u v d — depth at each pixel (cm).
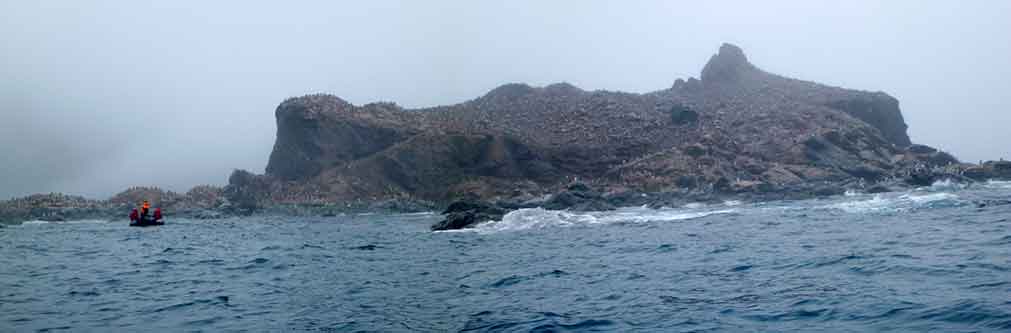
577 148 8988
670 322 1073
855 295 1174
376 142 9088
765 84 11212
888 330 935
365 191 8150
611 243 2491
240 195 8575
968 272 1323
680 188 6781
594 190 5722
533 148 8844
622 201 5378
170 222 6656
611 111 10362
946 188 5772
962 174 6781
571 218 3656
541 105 11100
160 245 3488
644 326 1059
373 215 6906
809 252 1839
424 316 1229
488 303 1337
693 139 8950
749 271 1570
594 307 1234
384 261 2267
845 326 975
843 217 3102
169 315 1319
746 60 12019
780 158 7931
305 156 8819
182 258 2639
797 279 1400
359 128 9131
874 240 2042
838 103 9925
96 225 6675
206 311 1350
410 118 9969
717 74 11719
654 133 9400
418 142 8631
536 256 2188
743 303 1184
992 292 1105
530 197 6325
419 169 8425
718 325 1034
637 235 2780
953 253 1609
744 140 8731
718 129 9138
